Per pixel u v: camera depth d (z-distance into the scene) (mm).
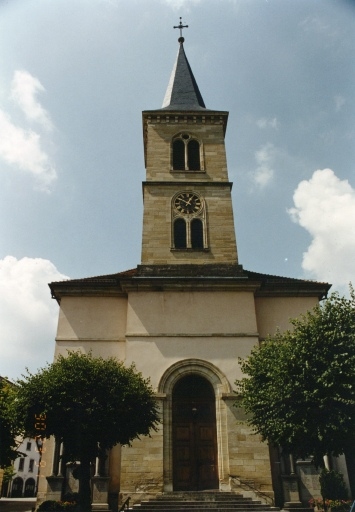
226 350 25297
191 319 26000
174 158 33531
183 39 44406
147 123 34719
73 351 24500
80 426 18797
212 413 24609
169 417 23625
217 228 29984
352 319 20125
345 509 19984
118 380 20250
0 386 23797
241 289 26922
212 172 32438
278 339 22141
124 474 22078
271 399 19000
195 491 22156
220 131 34406
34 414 19297
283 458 23219
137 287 26656
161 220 30109
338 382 18250
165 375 24500
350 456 19641
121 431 19359
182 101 37750
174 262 28531
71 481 22391
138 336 25391
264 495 21797
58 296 27562
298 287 28078
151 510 19719
